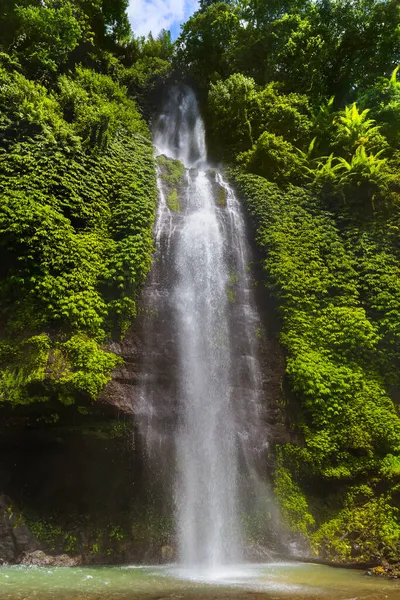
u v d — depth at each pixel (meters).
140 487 9.22
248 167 15.62
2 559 8.21
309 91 19.77
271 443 10.05
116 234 11.58
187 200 13.86
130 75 20.97
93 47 19.89
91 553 8.63
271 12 21.69
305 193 14.41
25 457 9.13
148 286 11.10
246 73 21.42
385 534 8.91
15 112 11.84
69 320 9.48
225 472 9.62
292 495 9.67
